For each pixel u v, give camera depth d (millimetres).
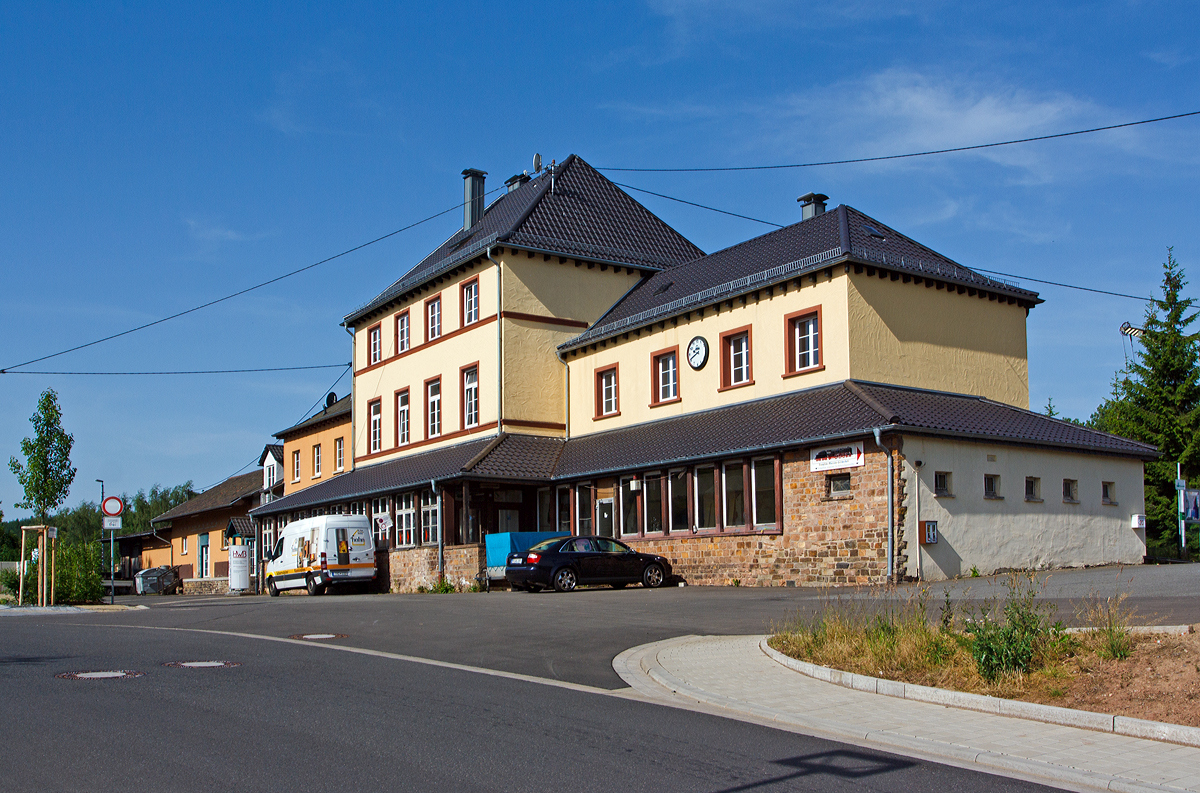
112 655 13484
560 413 34750
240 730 8430
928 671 10727
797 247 28766
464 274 36156
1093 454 26172
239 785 6711
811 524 23766
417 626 17422
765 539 24891
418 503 34562
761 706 9844
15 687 10570
